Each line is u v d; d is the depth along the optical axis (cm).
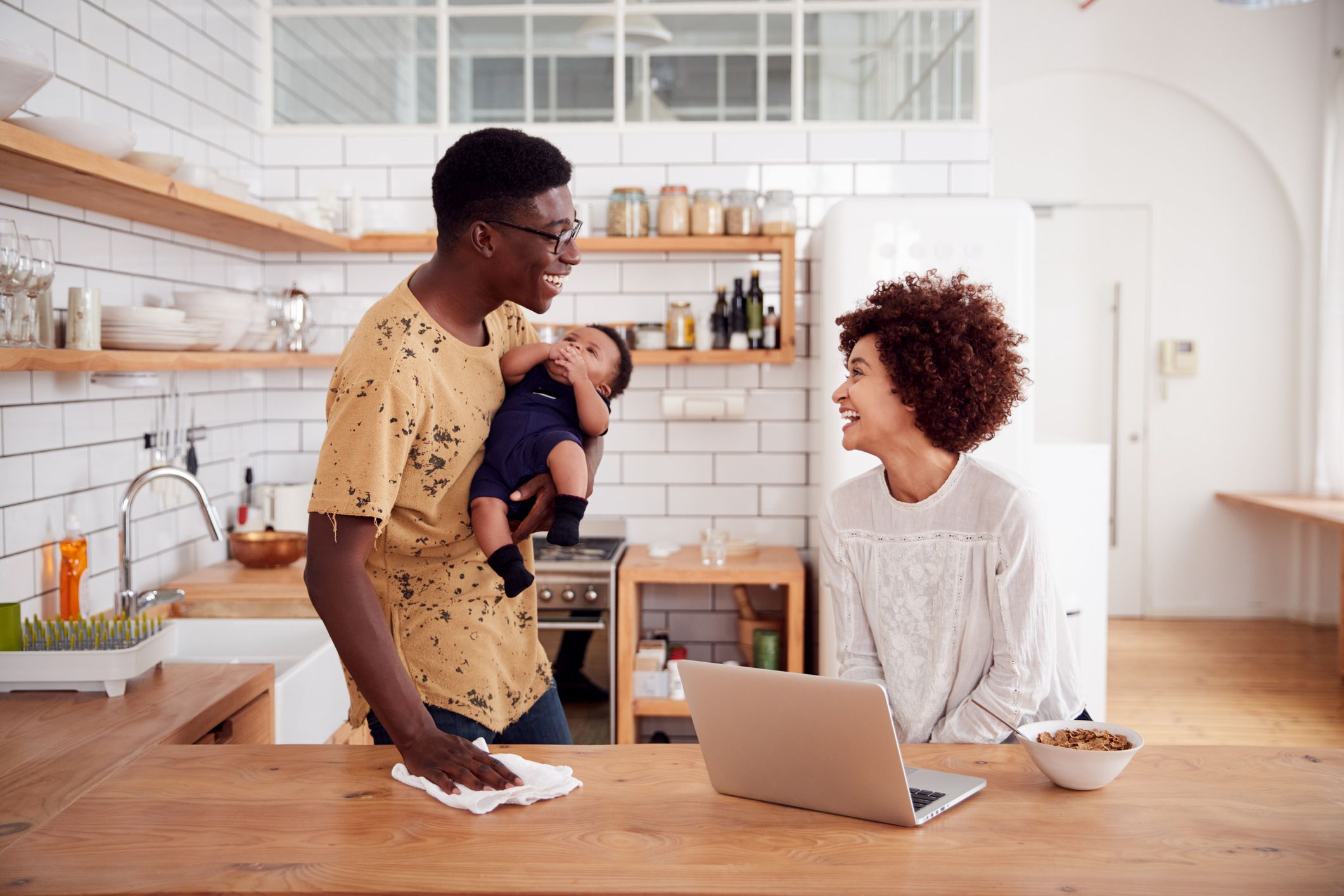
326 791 138
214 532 258
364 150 407
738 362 390
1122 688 482
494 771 136
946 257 345
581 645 371
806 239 406
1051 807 133
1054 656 172
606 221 411
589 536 417
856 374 175
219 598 312
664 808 134
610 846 122
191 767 147
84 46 281
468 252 163
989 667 174
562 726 193
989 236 344
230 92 377
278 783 141
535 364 192
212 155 361
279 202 377
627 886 112
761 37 409
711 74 411
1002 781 142
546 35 412
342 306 407
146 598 259
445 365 166
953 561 172
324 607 144
